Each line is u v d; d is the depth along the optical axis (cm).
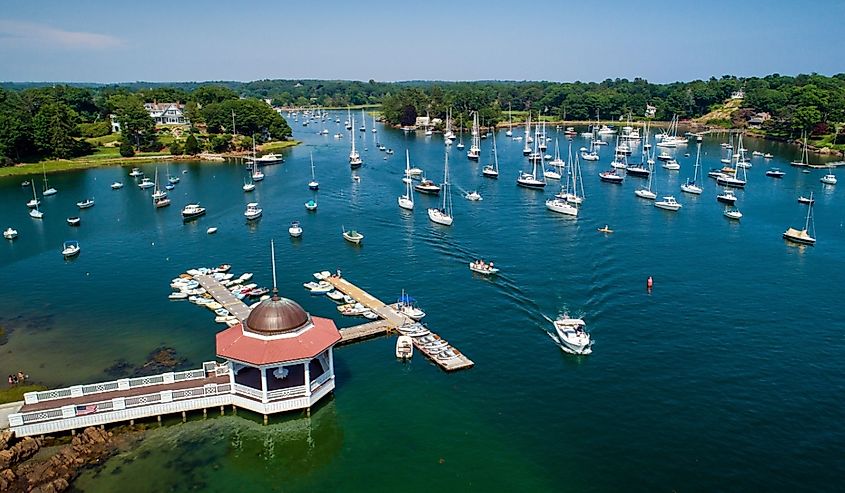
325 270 11225
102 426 6181
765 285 10219
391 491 5369
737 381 7075
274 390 6356
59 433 6119
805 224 14475
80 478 5503
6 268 11556
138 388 6631
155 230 14262
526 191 18462
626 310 9125
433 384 7119
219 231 14150
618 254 11925
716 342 8056
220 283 10425
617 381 7106
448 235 13475
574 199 16375
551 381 7138
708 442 5956
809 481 5400
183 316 9156
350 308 9181
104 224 14838
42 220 15250
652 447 5891
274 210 16262
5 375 7456
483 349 7962
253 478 5553
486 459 5769
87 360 7812
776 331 8394
